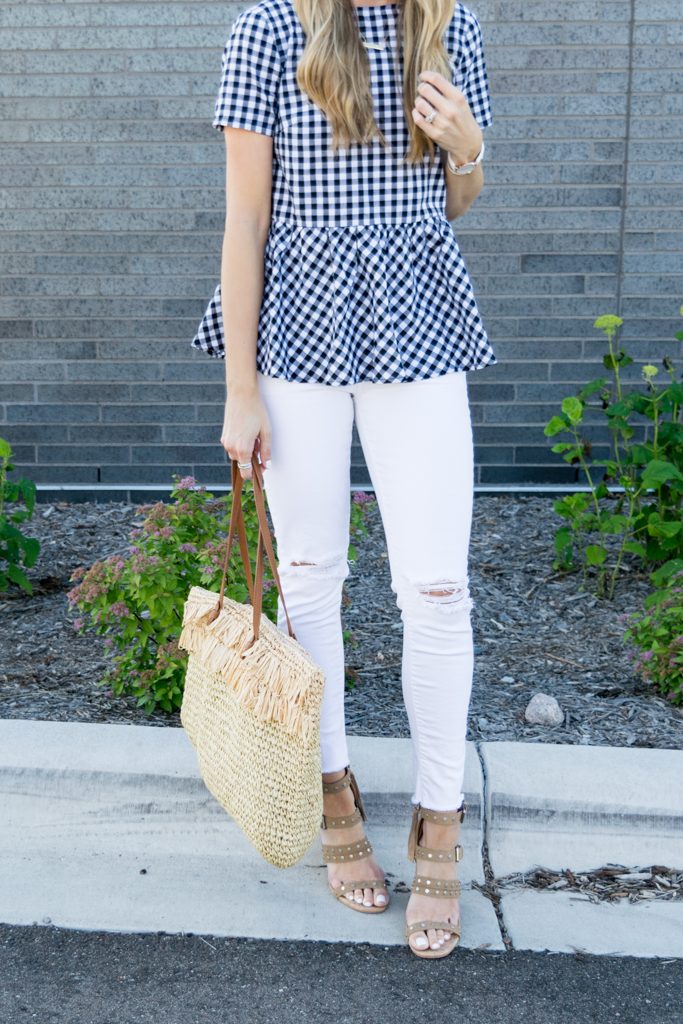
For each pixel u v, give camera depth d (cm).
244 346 216
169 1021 211
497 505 514
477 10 494
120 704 324
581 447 448
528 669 354
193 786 270
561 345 521
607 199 509
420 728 232
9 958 228
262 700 214
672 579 352
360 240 213
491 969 226
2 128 505
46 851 263
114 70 500
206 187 509
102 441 531
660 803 264
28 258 515
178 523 325
